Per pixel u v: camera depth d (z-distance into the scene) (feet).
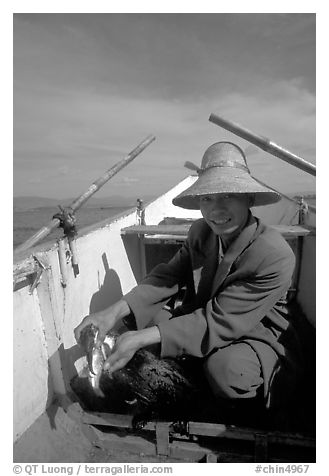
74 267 5.45
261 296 4.46
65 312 5.13
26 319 4.38
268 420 4.61
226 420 4.73
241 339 4.69
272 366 4.45
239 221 4.51
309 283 7.05
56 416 4.68
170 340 4.47
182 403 4.96
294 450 4.36
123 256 7.86
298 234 6.87
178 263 5.66
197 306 5.28
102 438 4.62
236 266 4.70
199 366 5.28
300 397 5.10
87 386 5.24
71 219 5.34
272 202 5.03
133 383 5.09
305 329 6.75
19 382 4.22
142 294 5.32
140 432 4.71
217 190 4.09
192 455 4.36
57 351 4.79
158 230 7.58
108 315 5.00
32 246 4.79
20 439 4.20
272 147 6.16
